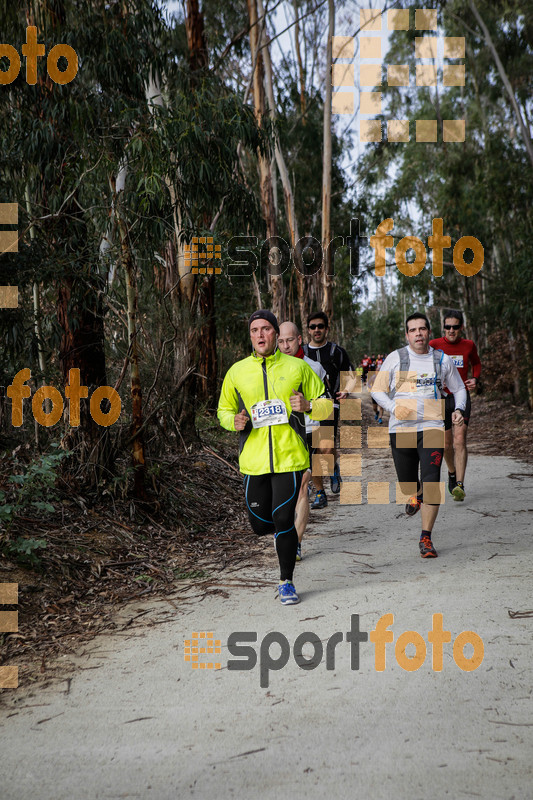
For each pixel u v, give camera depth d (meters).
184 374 8.16
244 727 2.77
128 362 6.38
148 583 4.86
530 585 4.34
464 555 5.20
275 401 4.35
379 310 52.56
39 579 4.61
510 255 21.80
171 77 8.53
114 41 6.86
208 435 10.71
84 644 3.77
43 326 6.52
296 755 2.53
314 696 3.01
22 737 2.78
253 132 7.66
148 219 6.43
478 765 2.39
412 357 5.39
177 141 6.62
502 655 3.30
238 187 7.91
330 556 5.47
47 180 6.25
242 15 16.59
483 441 14.19
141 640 3.80
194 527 6.48
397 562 5.13
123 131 6.36
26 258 5.71
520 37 19.61
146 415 6.88
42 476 5.34
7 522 5.02
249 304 17.36
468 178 22.59
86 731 2.80
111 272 6.96
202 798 2.29
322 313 7.11
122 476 6.33
